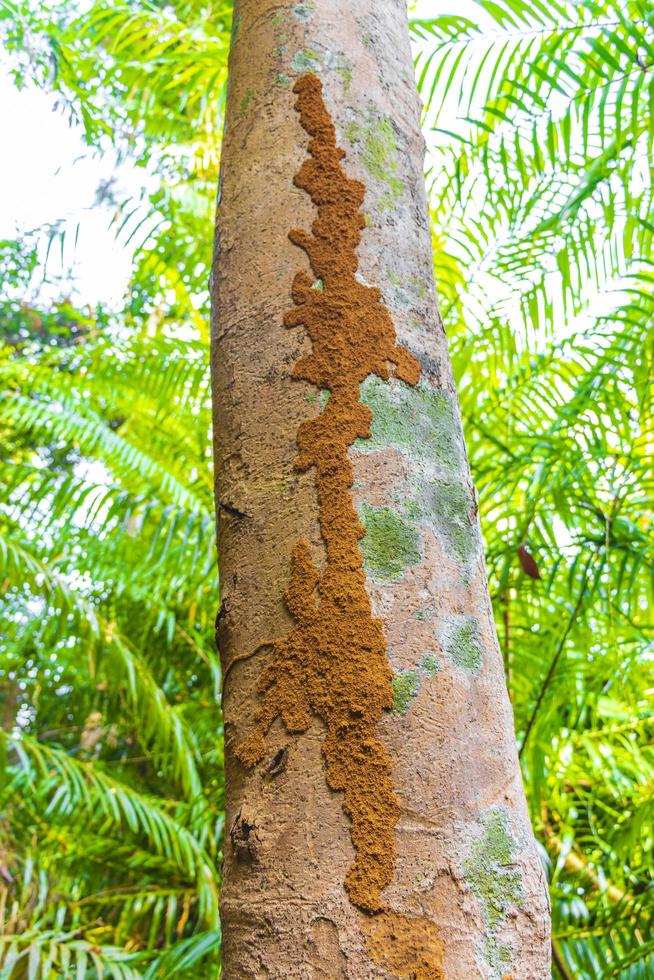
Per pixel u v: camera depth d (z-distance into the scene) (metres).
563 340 2.96
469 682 1.21
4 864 3.87
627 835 3.12
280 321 1.34
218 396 1.38
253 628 1.23
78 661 4.46
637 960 2.41
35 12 3.60
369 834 1.11
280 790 1.15
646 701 3.56
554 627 2.94
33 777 3.65
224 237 1.45
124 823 4.29
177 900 4.27
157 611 4.20
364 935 1.08
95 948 3.10
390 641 1.18
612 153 2.53
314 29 1.52
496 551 2.90
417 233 1.44
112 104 3.78
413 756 1.14
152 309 5.20
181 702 4.64
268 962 1.09
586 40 2.43
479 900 1.11
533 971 1.11
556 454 2.70
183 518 3.50
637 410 2.68
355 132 1.45
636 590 2.94
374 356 1.31
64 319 6.67
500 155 2.81
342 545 1.22
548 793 3.29
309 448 1.27
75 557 3.97
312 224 1.38
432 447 1.31
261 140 1.47
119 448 3.96
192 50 3.33
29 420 4.04
